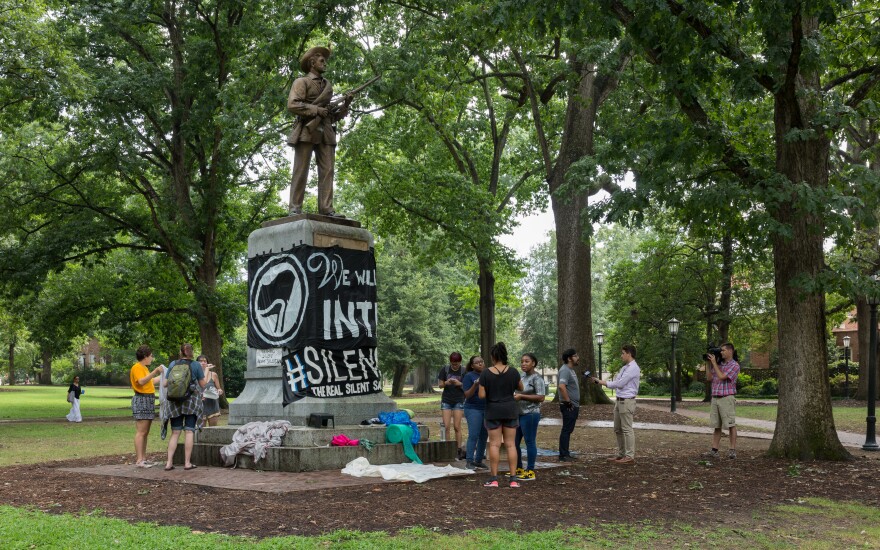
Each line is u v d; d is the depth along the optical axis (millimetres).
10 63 22109
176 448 13141
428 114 29125
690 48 12258
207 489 9961
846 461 13211
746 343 46281
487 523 7758
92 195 32219
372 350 14203
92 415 33438
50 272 35812
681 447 17156
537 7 13023
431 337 60625
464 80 28328
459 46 22531
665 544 6957
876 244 33531
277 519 7828
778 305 14023
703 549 6793
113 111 28984
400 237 35906
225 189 33062
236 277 44375
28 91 24703
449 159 35250
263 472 11477
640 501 9234
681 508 8789
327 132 14500
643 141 13961
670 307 41812
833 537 7367
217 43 29828
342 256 13938
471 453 12164
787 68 12906
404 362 59812
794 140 12773
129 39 31234
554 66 23938
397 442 12672
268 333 13750
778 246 13938
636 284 44062
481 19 20016
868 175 12453
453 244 33312
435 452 13156
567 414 13930
